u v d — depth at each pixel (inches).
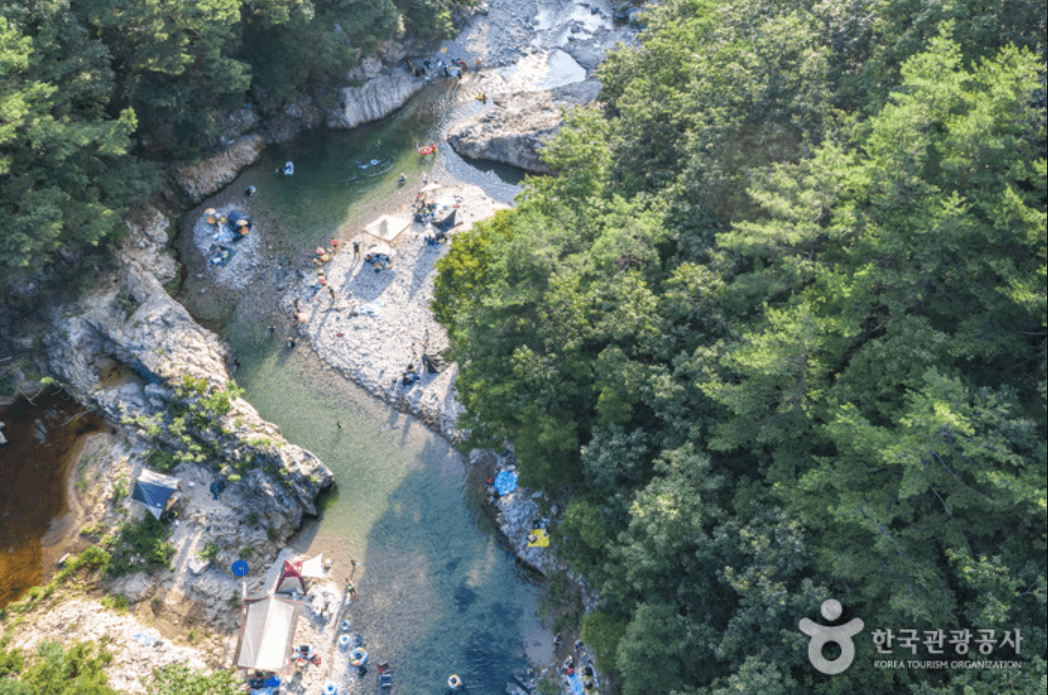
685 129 1914.4
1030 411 1159.0
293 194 2888.8
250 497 1953.7
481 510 1995.6
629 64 2370.8
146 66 2394.2
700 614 1379.2
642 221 1633.9
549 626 1761.8
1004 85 1133.7
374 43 3191.4
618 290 1609.3
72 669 1601.9
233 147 2962.6
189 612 1763.0
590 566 1636.3
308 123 3161.9
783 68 1615.4
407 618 1804.9
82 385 2148.1
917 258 1199.6
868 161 1294.3
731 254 1571.1
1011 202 1090.1
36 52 1988.2
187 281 2571.4
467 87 3388.3
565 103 3097.9
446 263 2058.3
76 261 2283.5
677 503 1347.2
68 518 1904.5
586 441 1766.7
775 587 1190.9
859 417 1143.0
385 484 2066.9
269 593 1786.4
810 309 1330.0
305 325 2426.2
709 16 2068.2
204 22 2453.2
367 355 2333.9
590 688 1612.9
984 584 1043.3
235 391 2139.5
